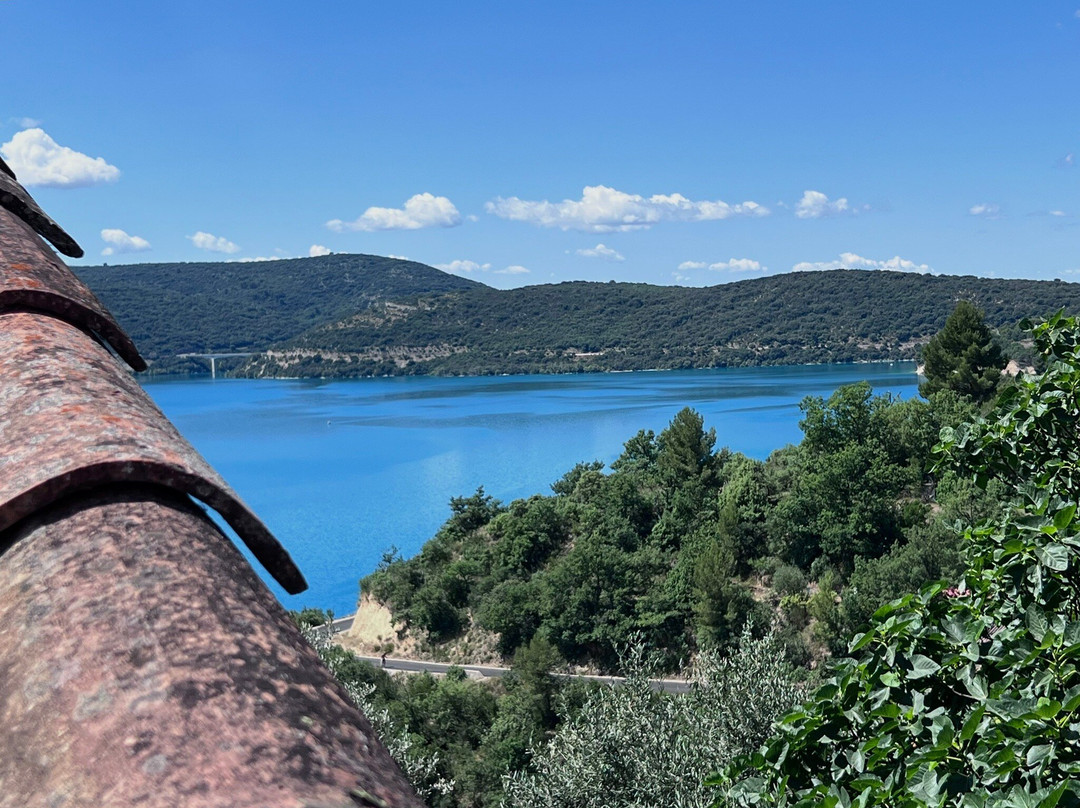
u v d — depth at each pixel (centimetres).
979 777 511
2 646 161
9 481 190
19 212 422
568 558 7919
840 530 7531
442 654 8431
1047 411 721
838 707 600
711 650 1719
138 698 143
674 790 1540
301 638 175
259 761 134
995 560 629
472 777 4709
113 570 170
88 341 289
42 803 131
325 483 18188
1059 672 529
